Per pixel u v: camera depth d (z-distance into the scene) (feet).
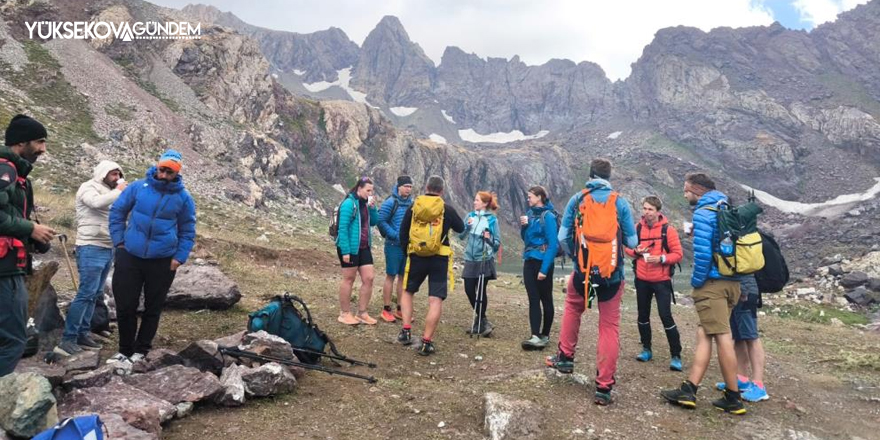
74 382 12.47
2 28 165.48
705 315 15.97
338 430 12.81
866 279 65.51
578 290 16.78
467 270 25.53
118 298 15.71
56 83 152.87
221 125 195.11
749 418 15.43
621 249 15.71
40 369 12.32
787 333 33.73
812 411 17.15
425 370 19.07
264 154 199.41
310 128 303.48
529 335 26.71
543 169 614.34
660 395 17.29
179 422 12.37
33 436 9.46
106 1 219.20
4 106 118.52
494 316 31.71
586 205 16.11
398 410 14.33
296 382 15.79
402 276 27.30
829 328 37.40
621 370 20.52
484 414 13.85
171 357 14.89
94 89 161.68
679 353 21.22
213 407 13.44
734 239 15.43
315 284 37.29
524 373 18.39
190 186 121.60
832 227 490.90
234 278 34.78
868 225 474.49
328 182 296.92
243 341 16.84
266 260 48.47
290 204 179.11
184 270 26.71
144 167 123.44
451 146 510.58
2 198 10.21
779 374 22.09
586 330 29.22
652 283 21.99
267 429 12.48
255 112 250.57
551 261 22.59
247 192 144.87
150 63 210.38
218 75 234.17
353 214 24.29
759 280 18.03
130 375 13.56
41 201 53.72
